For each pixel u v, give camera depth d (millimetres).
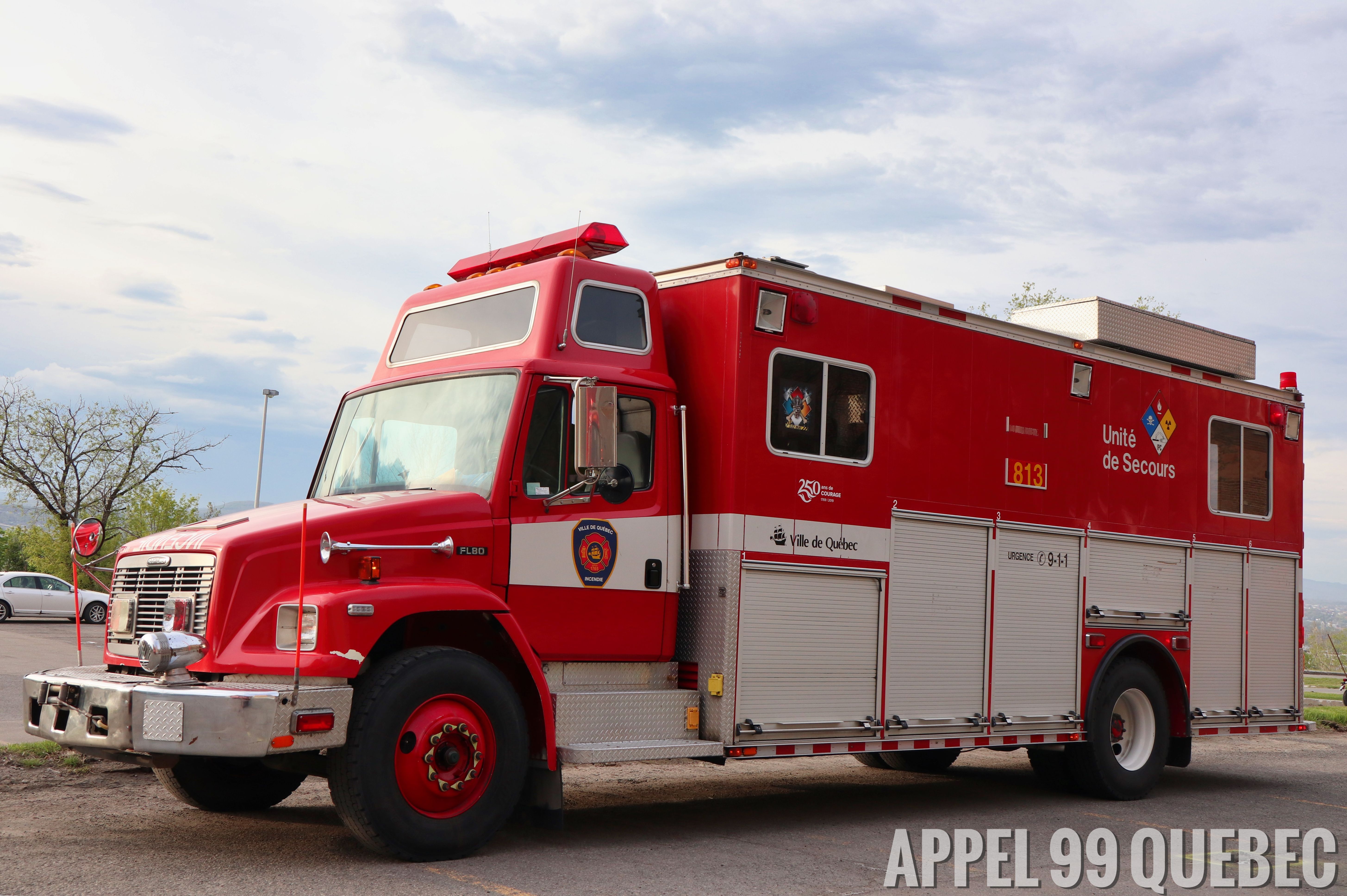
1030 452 9031
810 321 7559
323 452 7578
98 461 44188
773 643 7230
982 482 8641
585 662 6750
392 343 7789
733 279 7270
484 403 6750
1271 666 10969
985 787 10109
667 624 7098
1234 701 10547
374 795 5641
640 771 10219
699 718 7047
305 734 5453
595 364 6926
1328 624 47938
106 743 5535
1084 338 9719
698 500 7258
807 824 7719
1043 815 8492
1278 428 11375
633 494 6984
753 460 7180
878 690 7816
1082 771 9312
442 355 7348
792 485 7395
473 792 6051
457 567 6215
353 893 5207
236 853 6059
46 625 30828
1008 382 8930
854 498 7762
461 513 6270
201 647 5641
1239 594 10734
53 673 6227
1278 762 12766
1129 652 9750
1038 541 9016
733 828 7441
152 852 6035
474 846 6000
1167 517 10117
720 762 7238
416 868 5766
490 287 7238
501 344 6992
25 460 43438
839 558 7617
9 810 7238
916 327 8312
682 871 6004
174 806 7488
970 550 8516
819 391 7629
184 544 6082
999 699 8609
